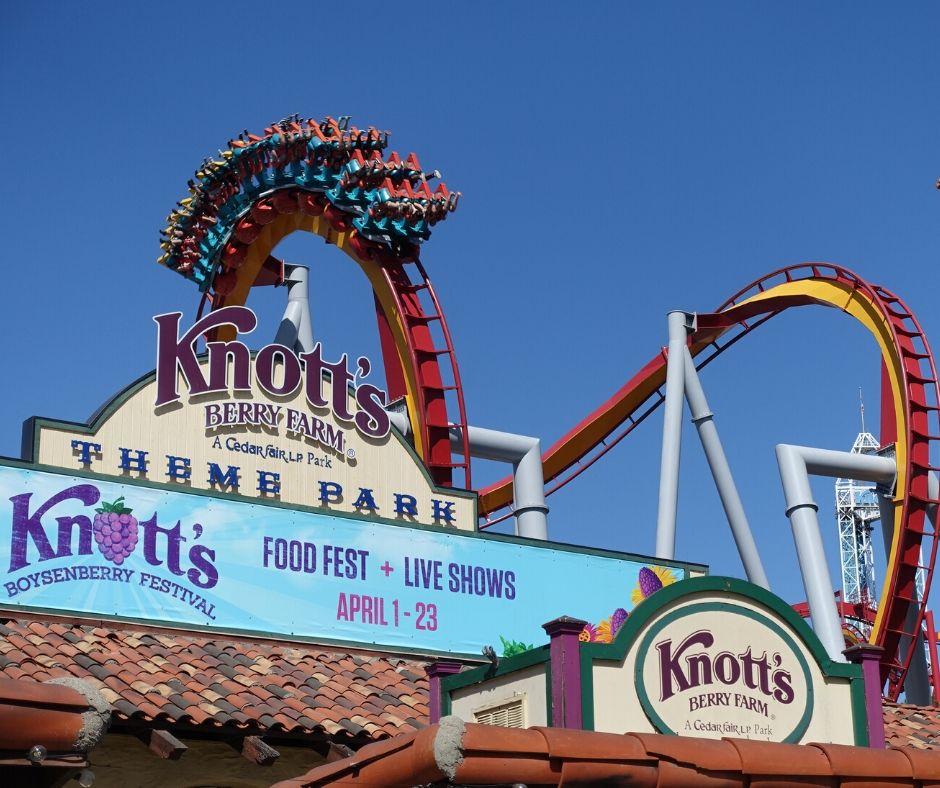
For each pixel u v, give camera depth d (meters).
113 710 21.64
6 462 25.28
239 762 23.36
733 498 44.00
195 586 26.48
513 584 30.00
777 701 20.28
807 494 41.91
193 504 26.97
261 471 28.05
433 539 29.41
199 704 22.80
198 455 27.47
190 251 46.19
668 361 45.22
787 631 20.75
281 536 27.69
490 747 15.71
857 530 125.88
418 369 40.12
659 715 19.34
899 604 43.00
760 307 48.00
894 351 44.22
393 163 41.38
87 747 13.27
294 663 26.02
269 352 28.83
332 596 27.84
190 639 25.98
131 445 26.80
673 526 42.50
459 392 39.53
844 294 45.78
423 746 15.66
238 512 27.39
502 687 20.17
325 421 29.06
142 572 26.05
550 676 19.22
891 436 45.19
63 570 25.28
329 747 23.47
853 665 21.11
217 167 44.81
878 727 20.86
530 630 29.84
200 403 27.80
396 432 29.86
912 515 43.31
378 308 43.12
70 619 25.06
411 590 28.78
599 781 16.36
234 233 44.91
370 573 28.42
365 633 27.97
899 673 42.38
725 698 19.91
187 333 28.11
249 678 24.66
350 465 29.09
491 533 30.09
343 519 28.48
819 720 20.58
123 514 26.17
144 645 25.03
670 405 44.28
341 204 42.03
